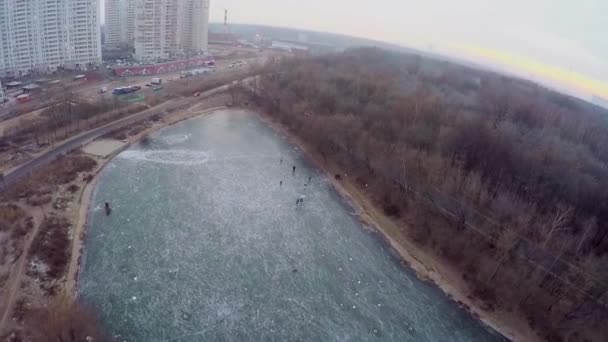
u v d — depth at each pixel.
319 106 117.44
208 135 113.06
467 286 59.62
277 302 54.66
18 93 127.44
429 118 101.56
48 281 53.06
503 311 55.16
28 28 149.12
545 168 77.25
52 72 158.12
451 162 83.50
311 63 162.75
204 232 68.19
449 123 98.12
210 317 50.91
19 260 54.88
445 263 64.06
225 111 135.75
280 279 59.03
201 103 139.00
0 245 56.91
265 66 168.12
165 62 186.75
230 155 100.81
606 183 75.44
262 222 72.94
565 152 85.88
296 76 143.75
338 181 90.75
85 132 102.94
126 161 91.50
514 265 59.19
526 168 78.50
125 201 75.00
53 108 104.69
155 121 117.69
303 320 52.09
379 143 91.44
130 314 49.97
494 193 74.62
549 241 61.69
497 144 84.06
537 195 72.44
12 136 92.62
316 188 87.75
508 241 60.44
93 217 69.25
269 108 134.00
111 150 94.88
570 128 111.19
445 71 189.75
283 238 68.88
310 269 61.84
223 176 89.12
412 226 72.38
